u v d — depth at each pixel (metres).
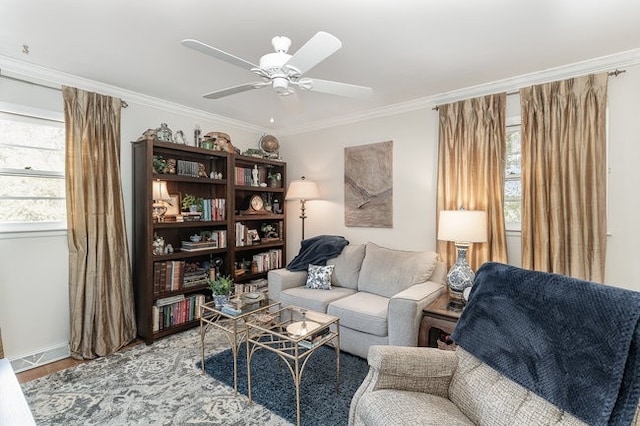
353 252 3.61
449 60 2.57
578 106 2.62
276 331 2.30
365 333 2.70
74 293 2.84
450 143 3.25
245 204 4.33
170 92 3.32
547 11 1.91
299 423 1.91
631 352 1.11
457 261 2.77
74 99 2.87
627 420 1.04
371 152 3.90
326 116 4.16
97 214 2.97
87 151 2.93
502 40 2.26
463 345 1.64
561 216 2.68
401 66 2.67
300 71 1.80
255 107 3.81
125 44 2.31
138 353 2.90
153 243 3.22
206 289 3.76
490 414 1.35
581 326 1.25
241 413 2.02
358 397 1.53
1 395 1.67
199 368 2.60
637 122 2.48
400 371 1.53
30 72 2.68
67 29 2.11
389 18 1.97
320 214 4.44
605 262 2.58
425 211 3.52
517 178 3.05
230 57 1.66
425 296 2.59
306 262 3.69
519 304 1.50
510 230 3.04
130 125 3.35
